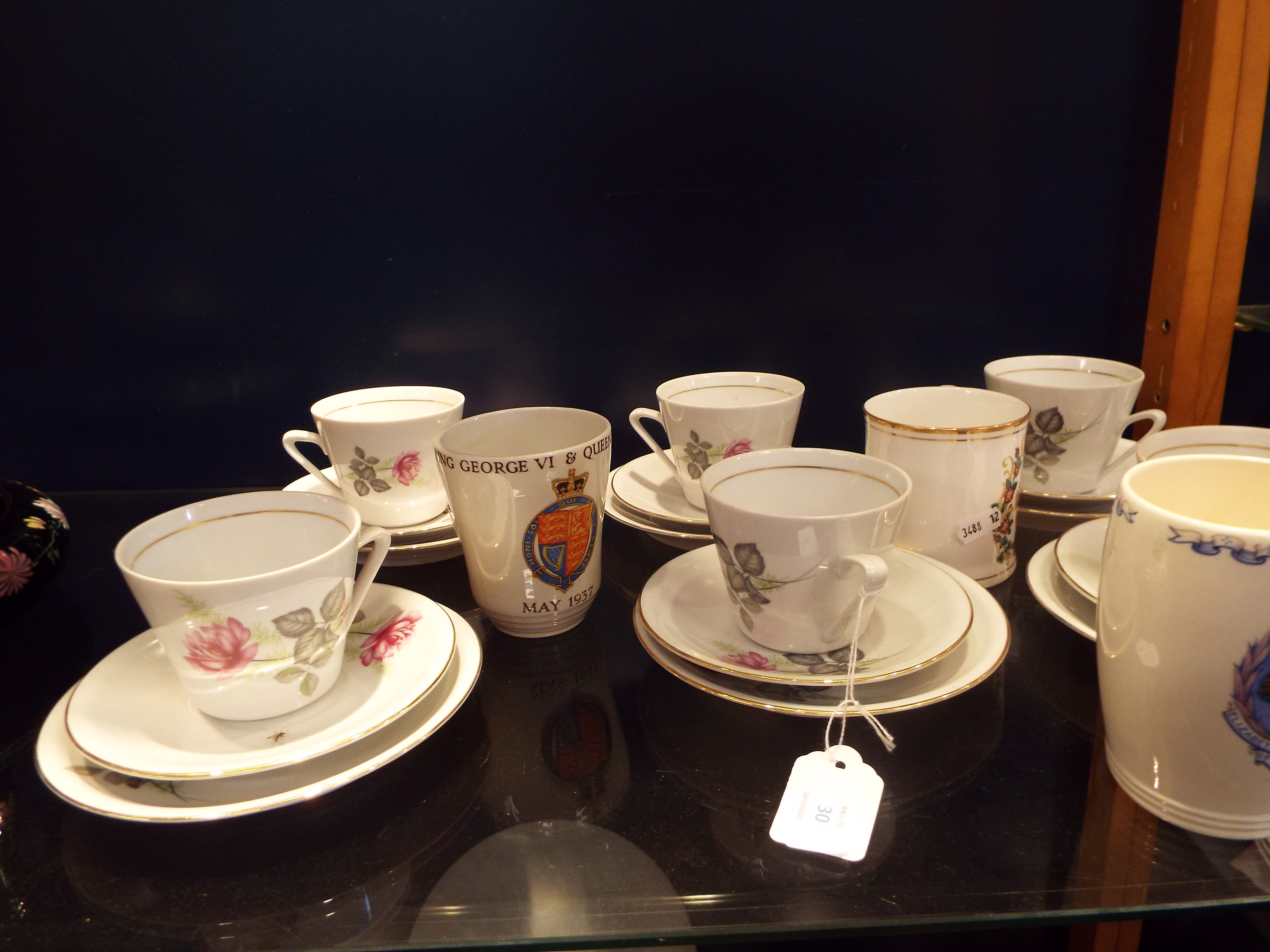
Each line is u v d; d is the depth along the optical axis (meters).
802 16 0.67
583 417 0.54
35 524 0.55
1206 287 0.66
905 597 0.51
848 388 0.79
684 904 0.39
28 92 0.66
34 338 0.73
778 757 0.47
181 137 0.68
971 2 0.67
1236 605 0.31
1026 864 0.39
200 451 0.78
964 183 0.72
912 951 0.84
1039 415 0.62
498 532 0.50
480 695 0.52
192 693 0.43
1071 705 0.49
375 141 0.69
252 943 0.37
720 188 0.72
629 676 0.54
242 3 0.64
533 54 0.67
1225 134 0.62
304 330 0.74
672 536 0.62
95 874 0.40
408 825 0.43
